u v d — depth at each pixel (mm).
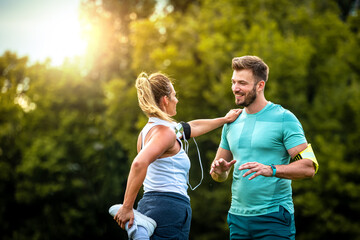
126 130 25781
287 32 21672
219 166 4688
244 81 4664
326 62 21266
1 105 30562
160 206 4117
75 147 29469
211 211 21312
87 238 29469
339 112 19969
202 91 22422
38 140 28547
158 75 4457
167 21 25578
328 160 19141
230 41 21250
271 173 4160
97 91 31719
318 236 20562
